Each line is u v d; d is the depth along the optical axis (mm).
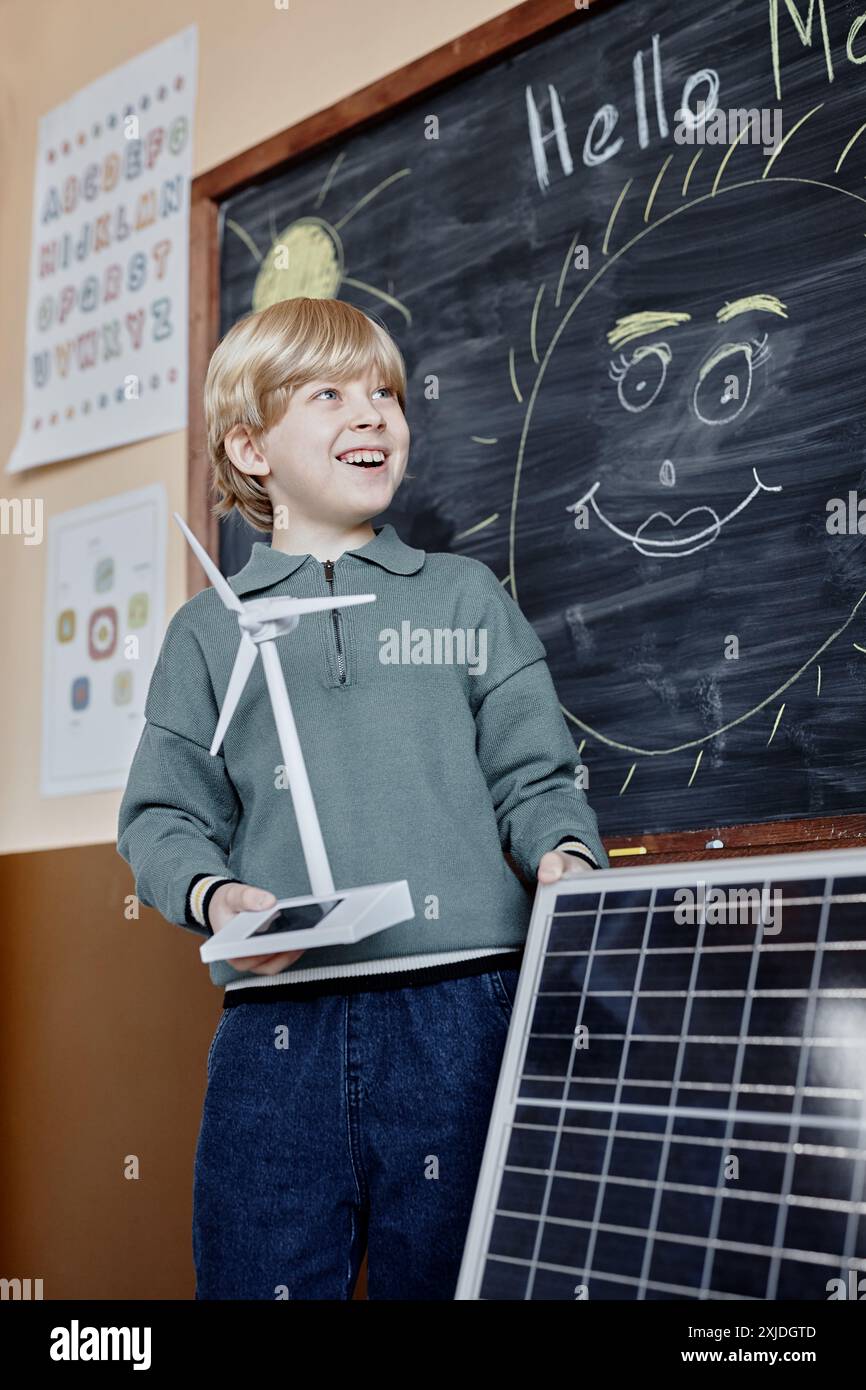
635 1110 924
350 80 2016
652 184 1629
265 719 1182
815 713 1413
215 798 1217
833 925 899
